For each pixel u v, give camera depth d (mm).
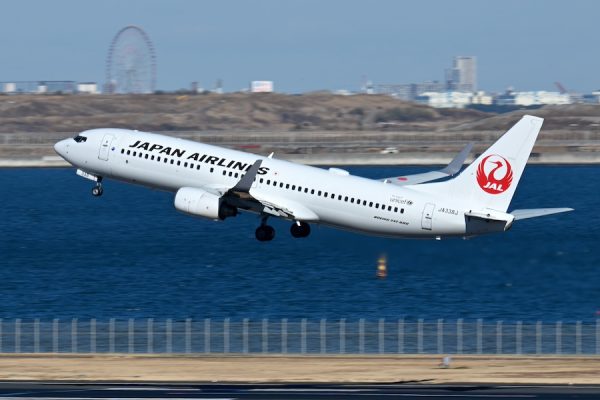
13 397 159125
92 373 180250
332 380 173000
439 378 174500
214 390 164500
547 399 156375
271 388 166000
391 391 163000
